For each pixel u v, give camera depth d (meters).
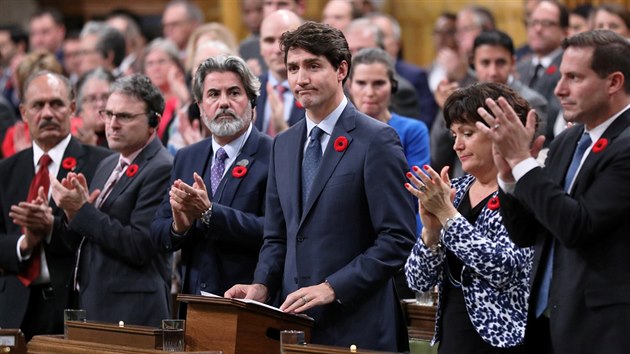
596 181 11.72
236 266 14.95
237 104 15.13
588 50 11.94
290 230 13.91
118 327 13.41
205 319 12.95
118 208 16.14
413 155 18.41
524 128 11.70
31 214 16.52
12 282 17.00
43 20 31.28
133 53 28.59
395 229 13.45
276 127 18.61
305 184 13.93
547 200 11.52
